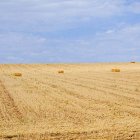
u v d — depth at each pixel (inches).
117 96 933.2
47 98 915.4
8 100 895.1
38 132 550.3
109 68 2385.6
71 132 547.8
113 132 546.9
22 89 1129.4
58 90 1083.9
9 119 660.7
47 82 1354.6
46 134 538.3
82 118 658.2
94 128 572.4
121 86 1175.6
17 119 659.4
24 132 552.1
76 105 800.9
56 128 577.3
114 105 794.8
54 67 2593.5
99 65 2780.5
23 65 2770.7
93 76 1651.1
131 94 971.3
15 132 553.0
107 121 629.0
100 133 541.6
